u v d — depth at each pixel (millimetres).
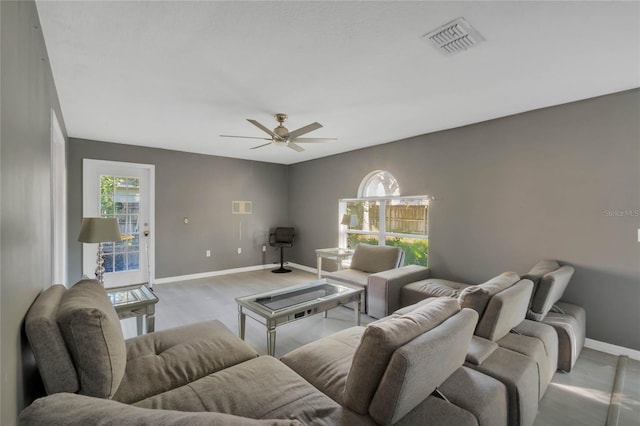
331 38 1961
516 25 1813
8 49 1075
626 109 2725
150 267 5141
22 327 1229
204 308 3951
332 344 1954
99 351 1312
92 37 1955
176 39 1980
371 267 4367
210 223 5801
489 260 3625
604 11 1678
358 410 1324
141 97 2945
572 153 3018
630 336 2715
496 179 3561
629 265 2713
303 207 6500
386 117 3533
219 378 1534
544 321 2549
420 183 4336
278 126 3713
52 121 2418
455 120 3631
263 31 1890
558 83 2605
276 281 5387
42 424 681
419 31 1882
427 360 1245
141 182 5141
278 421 799
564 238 3070
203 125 3869
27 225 1341
